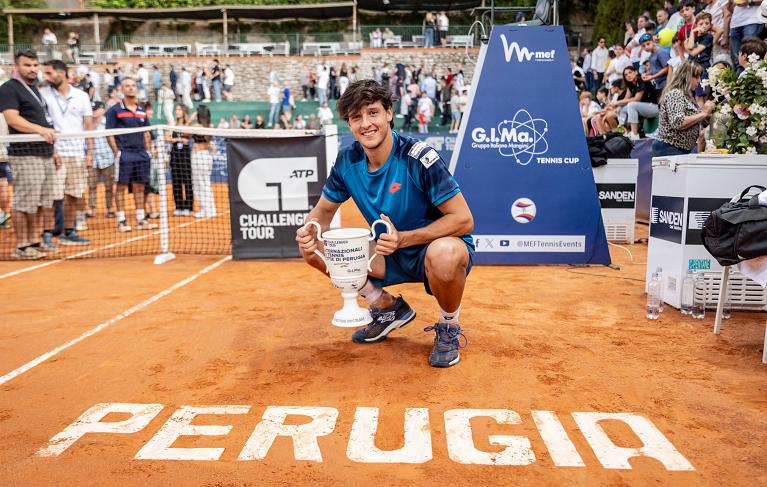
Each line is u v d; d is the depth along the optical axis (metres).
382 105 2.97
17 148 6.76
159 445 2.34
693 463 2.16
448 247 2.98
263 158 6.68
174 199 10.86
